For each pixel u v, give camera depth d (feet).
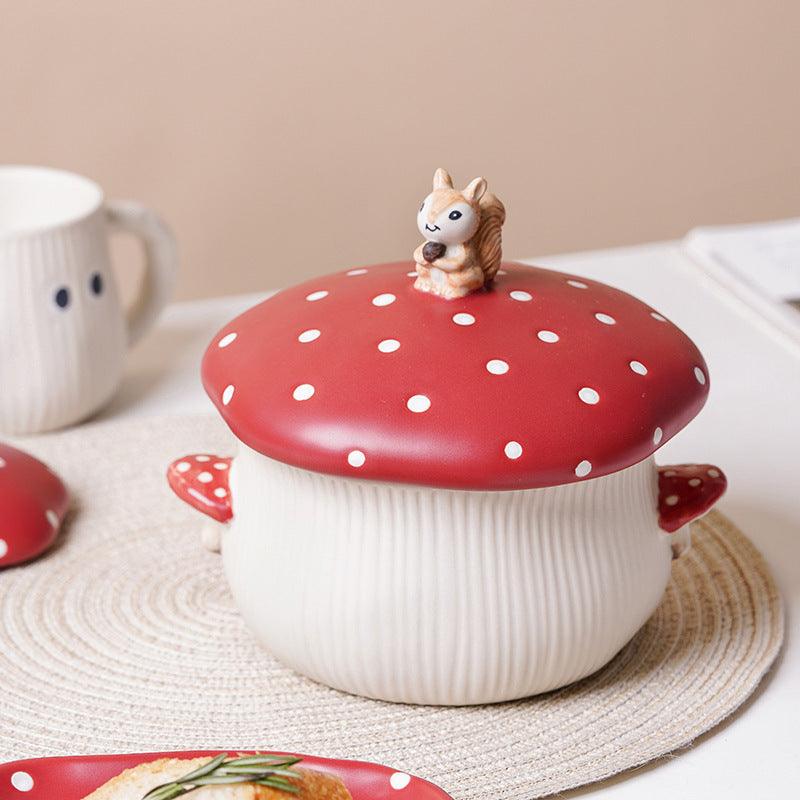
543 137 6.48
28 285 3.09
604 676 2.48
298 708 2.42
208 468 2.50
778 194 6.90
